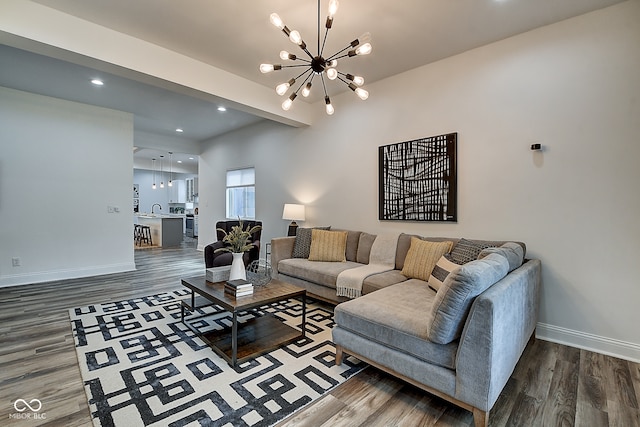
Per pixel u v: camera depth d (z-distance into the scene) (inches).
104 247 197.8
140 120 226.1
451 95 129.0
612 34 94.5
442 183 131.2
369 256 145.2
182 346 96.8
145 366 84.7
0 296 148.2
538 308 104.7
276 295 97.5
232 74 147.3
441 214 131.4
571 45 101.3
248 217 250.4
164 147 279.3
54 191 180.5
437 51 124.4
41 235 176.7
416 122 140.2
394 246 137.5
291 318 122.6
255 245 172.7
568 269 102.9
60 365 84.9
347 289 120.5
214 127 247.6
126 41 113.3
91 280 180.2
